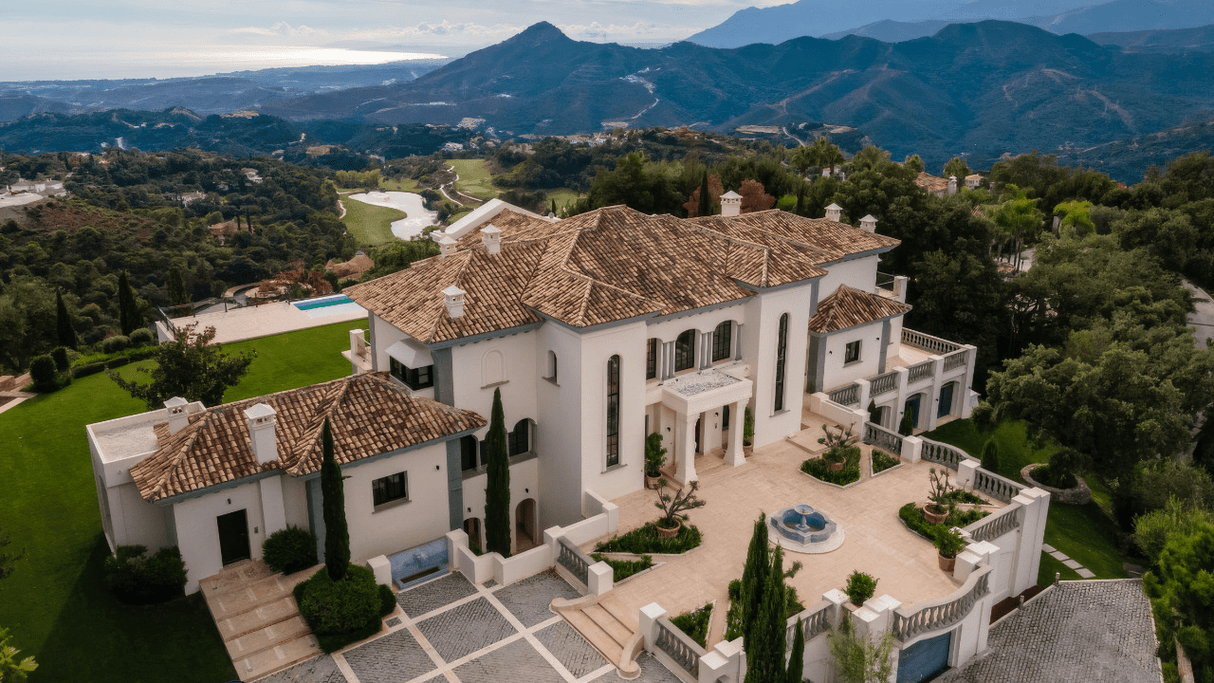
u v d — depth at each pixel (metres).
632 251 37.53
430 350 31.20
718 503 33.94
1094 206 97.94
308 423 29.59
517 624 26.36
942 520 31.58
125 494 27.34
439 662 24.47
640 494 34.66
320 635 24.88
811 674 25.08
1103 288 60.16
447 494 31.56
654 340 35.19
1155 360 44.34
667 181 84.38
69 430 42.09
